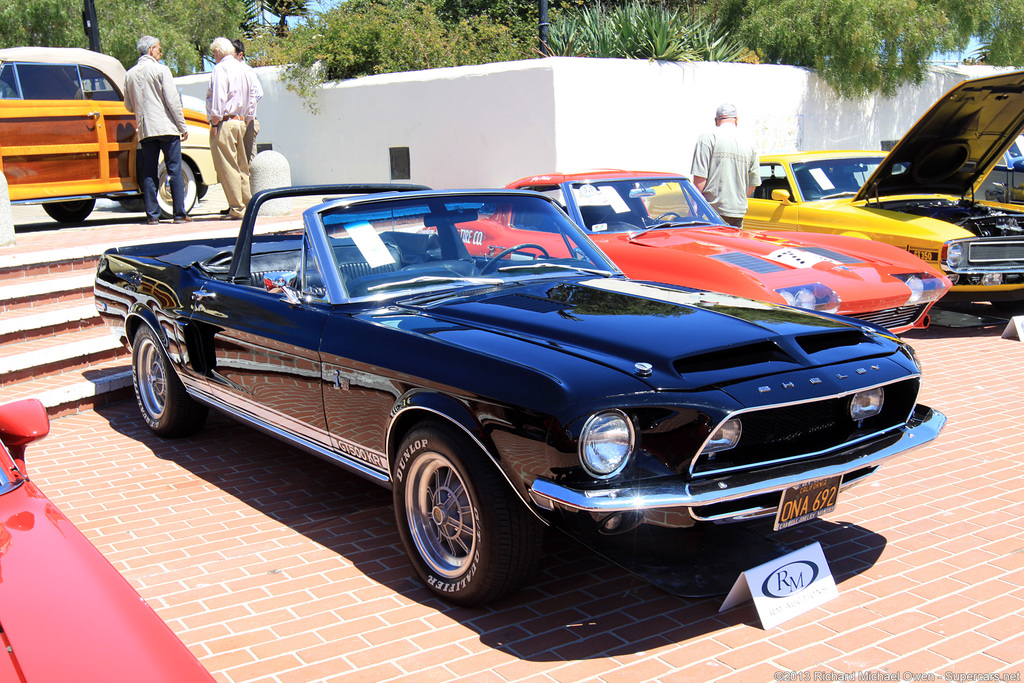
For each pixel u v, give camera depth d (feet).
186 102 45.91
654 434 9.46
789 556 10.52
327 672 9.34
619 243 21.65
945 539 12.26
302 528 13.35
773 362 10.35
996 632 9.76
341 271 12.79
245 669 9.43
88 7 46.62
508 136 42.98
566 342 10.59
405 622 10.41
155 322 17.08
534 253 14.49
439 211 13.97
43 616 6.16
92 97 33.06
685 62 45.91
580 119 41.75
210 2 85.46
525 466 9.52
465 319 11.68
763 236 23.16
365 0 52.85
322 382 12.62
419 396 10.70
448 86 44.52
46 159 31.19
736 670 9.16
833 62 52.80
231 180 34.17
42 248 27.07
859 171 30.76
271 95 52.80
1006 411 18.26
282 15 74.95
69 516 13.97
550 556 12.18
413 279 13.17
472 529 10.36
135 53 74.54
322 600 11.02
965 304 30.48
